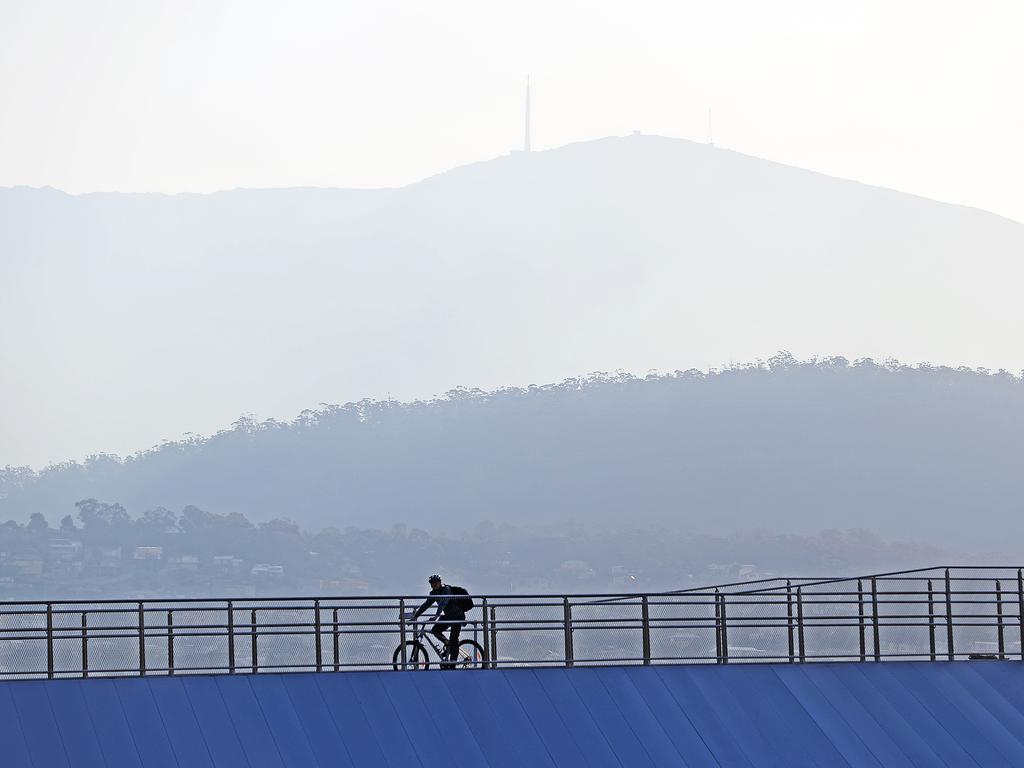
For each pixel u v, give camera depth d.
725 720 100.50
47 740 88.12
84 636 92.81
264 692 94.31
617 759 95.75
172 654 94.50
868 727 103.19
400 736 93.56
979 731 104.69
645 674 102.94
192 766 88.69
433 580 102.25
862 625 110.19
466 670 99.44
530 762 94.12
